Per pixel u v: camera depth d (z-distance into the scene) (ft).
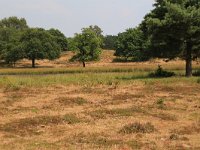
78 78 114.01
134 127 47.32
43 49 293.43
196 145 40.42
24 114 58.85
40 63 317.42
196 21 117.29
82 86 99.19
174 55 131.95
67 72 189.16
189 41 123.54
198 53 131.64
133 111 59.98
